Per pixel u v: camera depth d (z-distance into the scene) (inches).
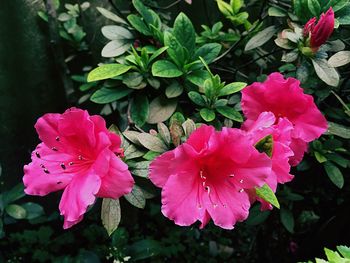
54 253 20.4
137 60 11.7
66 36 19.3
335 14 11.4
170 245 21.3
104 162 7.9
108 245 20.2
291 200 16.7
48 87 20.0
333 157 13.5
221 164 8.1
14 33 18.4
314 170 16.8
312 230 19.2
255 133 8.2
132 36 13.2
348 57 10.9
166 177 8.0
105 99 11.8
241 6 16.2
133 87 11.6
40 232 20.3
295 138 9.7
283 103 9.8
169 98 12.0
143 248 18.7
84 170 8.7
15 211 17.9
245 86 11.0
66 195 8.4
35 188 8.8
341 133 11.7
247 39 15.4
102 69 11.1
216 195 8.1
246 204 8.0
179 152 7.6
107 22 17.1
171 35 11.3
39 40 19.0
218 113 12.4
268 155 7.9
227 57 16.5
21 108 19.9
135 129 11.5
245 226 21.8
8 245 20.8
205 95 11.3
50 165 8.9
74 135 8.7
